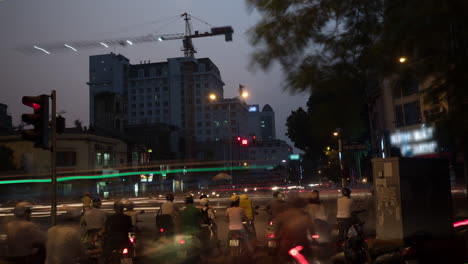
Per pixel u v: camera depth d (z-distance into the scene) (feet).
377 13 14.78
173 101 529.04
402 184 22.38
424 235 21.30
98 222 30.89
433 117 12.86
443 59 12.69
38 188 198.39
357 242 22.75
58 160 201.98
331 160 164.04
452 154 12.54
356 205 75.97
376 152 120.06
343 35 15.53
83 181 206.18
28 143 202.90
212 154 426.51
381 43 13.50
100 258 29.53
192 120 525.34
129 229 26.71
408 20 12.22
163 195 213.66
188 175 361.92
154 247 40.81
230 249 31.86
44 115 31.53
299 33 15.70
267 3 16.28
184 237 30.30
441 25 11.93
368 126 14.92
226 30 430.20
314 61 15.48
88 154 209.36
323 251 32.68
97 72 545.85
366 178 146.30
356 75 14.92
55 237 18.25
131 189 247.70
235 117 519.19
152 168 284.20
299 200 29.35
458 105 12.29
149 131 330.54
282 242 28.25
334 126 14.62
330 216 65.57
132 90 539.29
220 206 108.88
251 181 267.39
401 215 22.13
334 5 15.46
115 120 272.72
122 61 546.26
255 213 40.96
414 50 12.85
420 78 13.25
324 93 15.07
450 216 23.93
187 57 535.60
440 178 23.89
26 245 20.97
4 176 193.57
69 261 18.16
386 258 20.95
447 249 21.75
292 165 515.91
